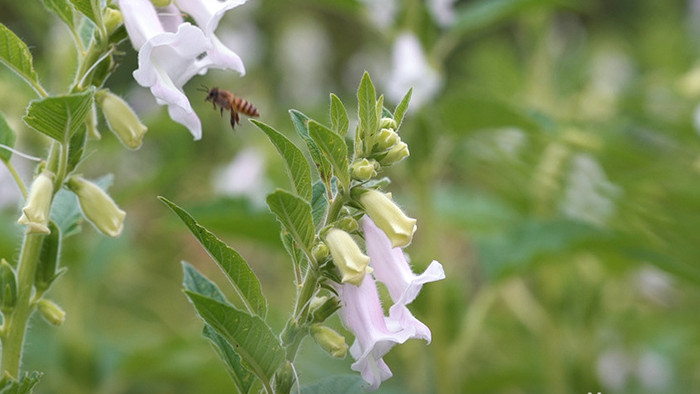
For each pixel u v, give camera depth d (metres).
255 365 0.57
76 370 0.91
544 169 1.00
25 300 0.60
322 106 1.25
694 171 1.00
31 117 0.57
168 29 0.60
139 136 0.59
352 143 0.62
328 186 0.58
